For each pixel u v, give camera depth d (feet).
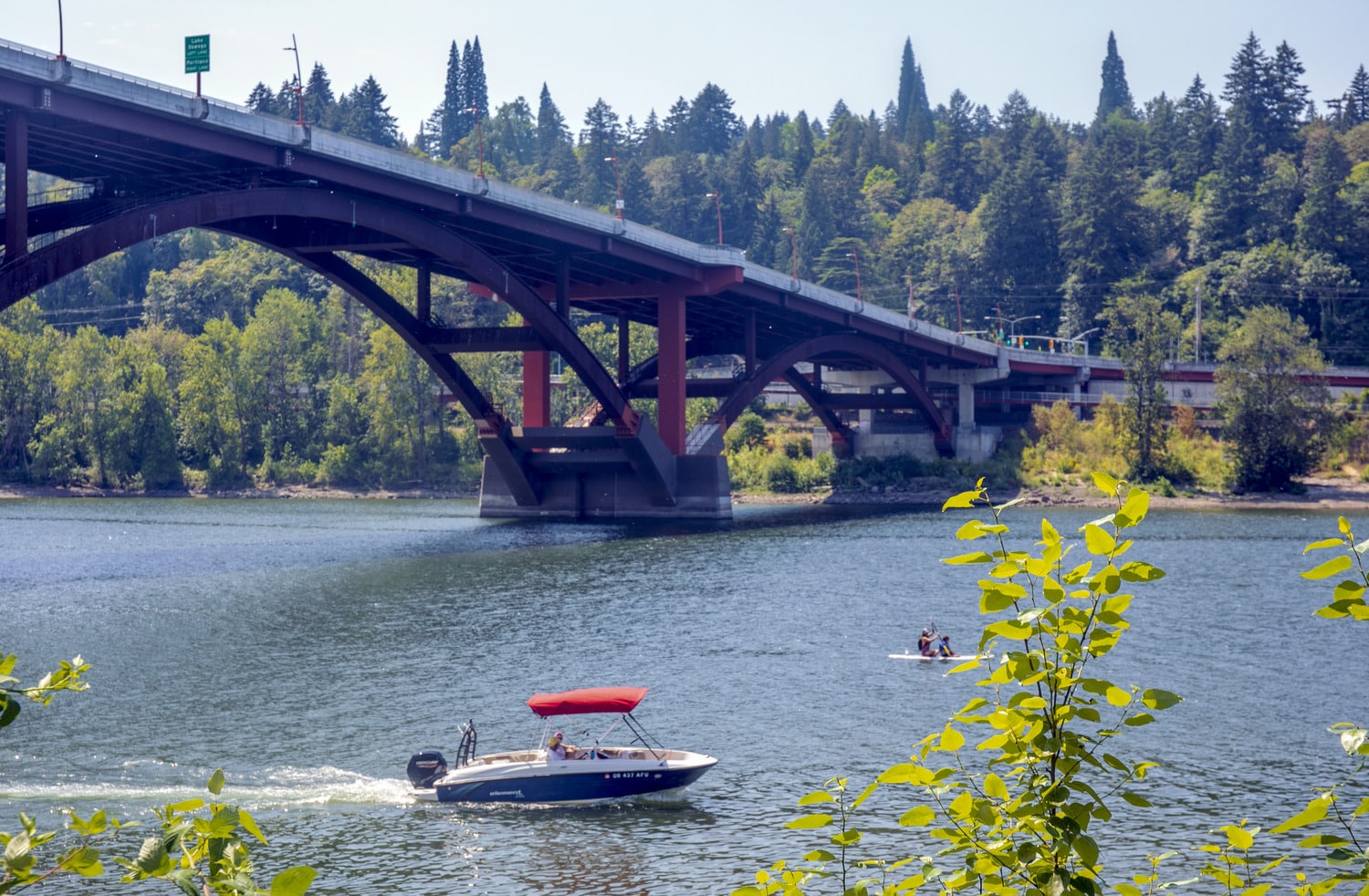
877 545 389.39
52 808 130.72
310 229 350.43
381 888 111.86
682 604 268.21
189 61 263.90
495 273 365.40
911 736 159.63
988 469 635.25
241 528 465.88
